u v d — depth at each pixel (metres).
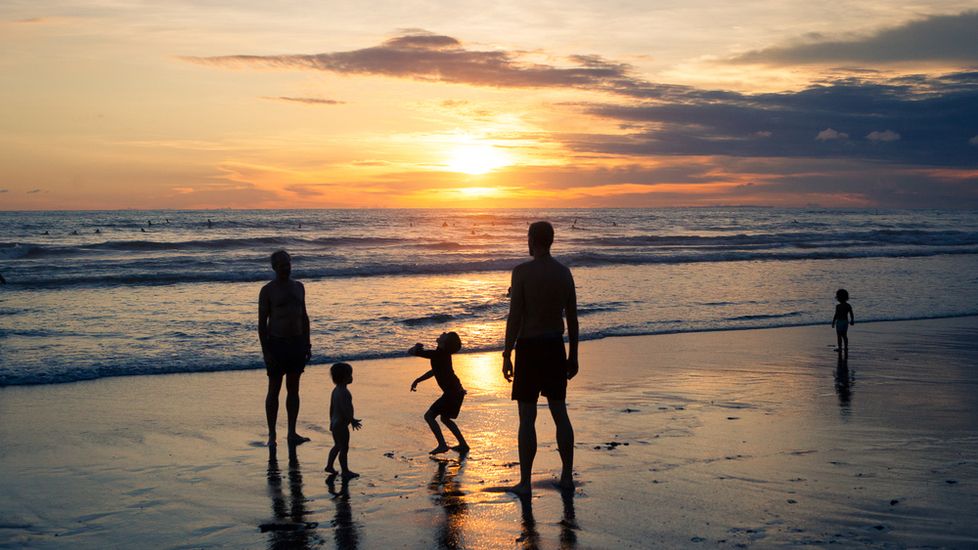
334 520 4.99
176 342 13.07
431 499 5.41
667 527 4.67
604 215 131.62
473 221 92.81
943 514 4.86
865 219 102.81
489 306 18.31
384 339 13.80
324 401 9.10
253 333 14.07
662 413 8.24
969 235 53.53
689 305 18.97
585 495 5.36
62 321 15.36
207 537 4.71
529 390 5.43
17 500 5.50
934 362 11.75
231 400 9.13
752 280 24.98
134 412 8.47
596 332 14.93
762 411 8.34
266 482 5.93
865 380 10.28
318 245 44.53
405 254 36.47
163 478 6.06
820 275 26.80
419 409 8.63
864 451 6.57
